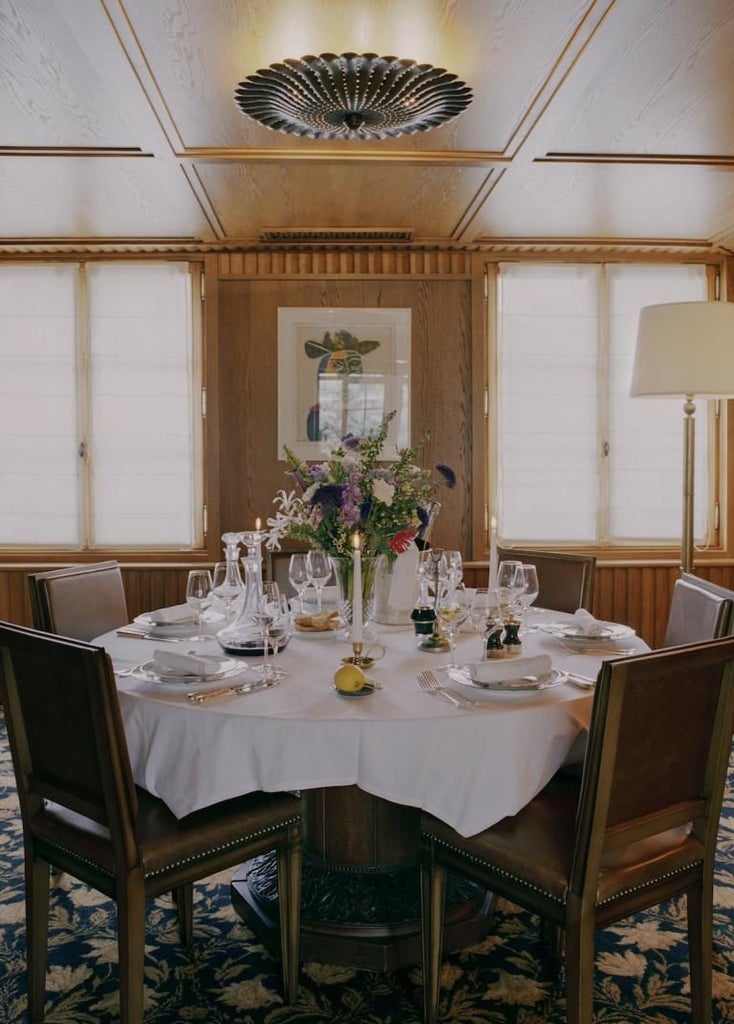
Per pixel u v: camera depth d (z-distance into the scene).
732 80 2.79
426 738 1.80
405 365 4.78
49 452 4.84
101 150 3.33
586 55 2.58
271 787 1.81
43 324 4.83
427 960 1.95
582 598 3.29
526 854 1.76
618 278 4.91
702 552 4.94
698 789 1.84
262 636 2.36
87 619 3.06
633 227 4.44
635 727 1.65
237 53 2.56
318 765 1.80
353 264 4.78
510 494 4.91
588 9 2.34
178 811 1.87
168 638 2.56
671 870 1.80
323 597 3.09
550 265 4.88
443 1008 2.02
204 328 4.79
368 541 2.50
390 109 2.78
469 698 1.92
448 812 1.82
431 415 4.81
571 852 1.74
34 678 1.86
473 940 2.28
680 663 1.67
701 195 3.91
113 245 4.67
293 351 4.76
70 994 2.08
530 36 2.48
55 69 2.66
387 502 2.45
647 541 4.96
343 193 3.86
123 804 1.73
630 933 2.37
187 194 3.86
